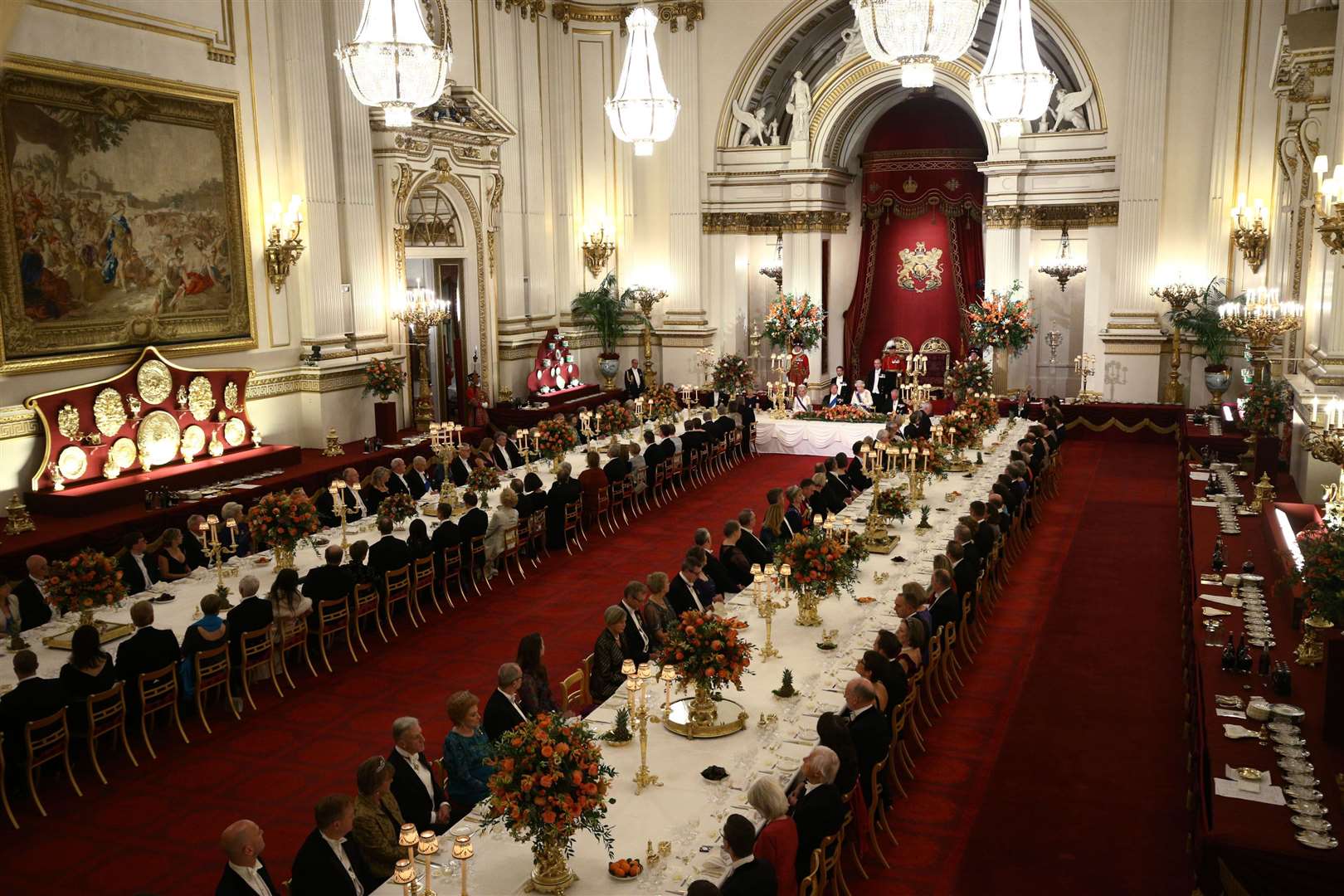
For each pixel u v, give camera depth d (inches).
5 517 588.4
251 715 427.8
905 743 399.2
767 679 352.2
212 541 513.3
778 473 882.1
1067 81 1064.8
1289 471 661.9
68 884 313.3
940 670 444.1
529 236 1040.2
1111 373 1007.0
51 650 404.8
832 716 287.9
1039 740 402.3
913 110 1173.1
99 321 634.2
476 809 277.0
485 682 459.2
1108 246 1014.4
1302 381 600.1
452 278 965.2
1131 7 959.6
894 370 1192.2
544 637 512.4
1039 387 1094.4
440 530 543.2
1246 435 762.2
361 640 488.7
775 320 1091.9
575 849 253.0
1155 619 533.0
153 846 333.4
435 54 489.1
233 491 649.6
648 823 263.7
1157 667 471.2
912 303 1203.9
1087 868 315.3
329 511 592.7
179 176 683.4
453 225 944.9
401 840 213.6
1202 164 957.2
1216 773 280.2
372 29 490.3
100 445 633.6
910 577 466.0
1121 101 983.6
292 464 737.6
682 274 1130.7
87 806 357.4
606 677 372.2
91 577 406.6
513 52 1005.8
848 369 1214.3
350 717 426.3
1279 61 647.1
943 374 1194.6
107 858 327.0
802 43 1145.4
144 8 651.5
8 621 420.8
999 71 482.0
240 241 732.7
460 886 239.8
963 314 1176.8
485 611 549.0
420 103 496.4
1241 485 635.5
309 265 781.9
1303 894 242.2
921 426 804.0
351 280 821.2
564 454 757.9
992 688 452.1
